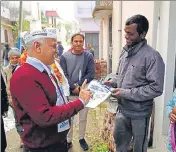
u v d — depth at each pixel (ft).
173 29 9.45
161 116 10.07
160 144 9.91
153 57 6.93
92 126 14.30
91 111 16.78
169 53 9.59
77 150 11.18
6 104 6.15
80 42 10.55
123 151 8.36
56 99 5.29
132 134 8.10
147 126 7.73
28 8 60.59
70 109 4.99
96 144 11.75
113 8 27.43
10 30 56.13
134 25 7.03
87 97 5.31
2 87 5.95
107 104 11.43
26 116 5.02
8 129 13.52
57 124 5.30
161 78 6.97
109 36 33.37
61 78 8.82
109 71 31.58
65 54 10.83
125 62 7.59
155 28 10.81
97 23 61.11
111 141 10.64
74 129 13.75
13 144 11.82
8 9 55.16
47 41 5.09
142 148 7.80
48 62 5.23
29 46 5.13
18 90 4.71
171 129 6.41
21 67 4.99
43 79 4.97
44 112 4.65
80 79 10.50
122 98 7.44
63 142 5.68
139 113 7.43
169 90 9.76
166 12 9.64
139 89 7.12
